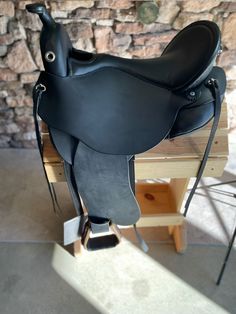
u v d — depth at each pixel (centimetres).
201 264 125
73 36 129
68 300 114
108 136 73
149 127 73
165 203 132
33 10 61
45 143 88
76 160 76
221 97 78
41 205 146
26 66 138
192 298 115
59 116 71
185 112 75
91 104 71
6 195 150
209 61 72
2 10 119
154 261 125
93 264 124
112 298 115
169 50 88
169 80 76
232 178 157
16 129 167
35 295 116
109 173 79
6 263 125
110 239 106
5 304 113
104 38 130
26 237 133
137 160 86
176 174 90
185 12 122
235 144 174
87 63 71
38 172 162
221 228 137
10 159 170
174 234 130
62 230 136
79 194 87
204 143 88
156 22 125
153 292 117
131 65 76
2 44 130
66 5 118
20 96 151
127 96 74
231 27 127
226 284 119
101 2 118
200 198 148
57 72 67
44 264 124
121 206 88
